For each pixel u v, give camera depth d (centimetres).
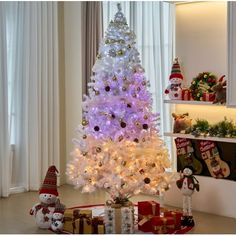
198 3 546
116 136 453
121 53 462
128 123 460
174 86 549
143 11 605
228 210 495
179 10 563
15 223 467
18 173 613
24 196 584
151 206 452
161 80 600
